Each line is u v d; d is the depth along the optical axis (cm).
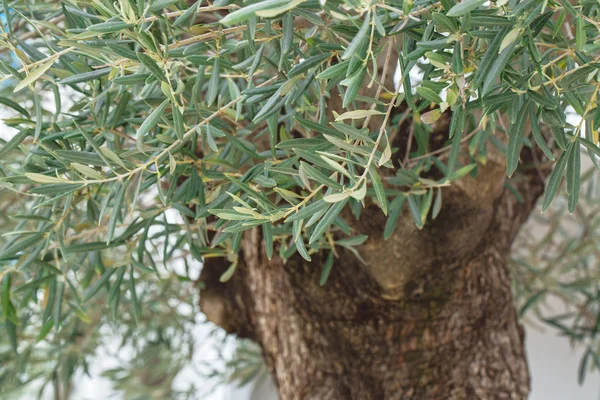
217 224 165
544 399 527
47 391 421
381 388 232
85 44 153
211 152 180
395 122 205
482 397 228
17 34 203
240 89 186
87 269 198
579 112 150
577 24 141
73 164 156
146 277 339
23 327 240
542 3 139
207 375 439
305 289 229
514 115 151
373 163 150
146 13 150
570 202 153
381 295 218
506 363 237
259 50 155
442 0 142
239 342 466
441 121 209
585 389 527
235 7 152
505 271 244
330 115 197
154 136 173
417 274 215
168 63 156
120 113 170
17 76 159
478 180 206
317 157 152
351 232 211
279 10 133
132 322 359
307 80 155
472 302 227
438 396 228
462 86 145
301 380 242
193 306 385
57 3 190
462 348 229
